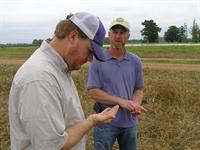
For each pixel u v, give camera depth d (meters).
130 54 4.30
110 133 4.14
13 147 2.40
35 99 2.23
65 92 2.42
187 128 7.30
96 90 4.16
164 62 25.66
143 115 8.16
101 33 2.46
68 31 2.39
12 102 2.35
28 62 2.34
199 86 11.58
